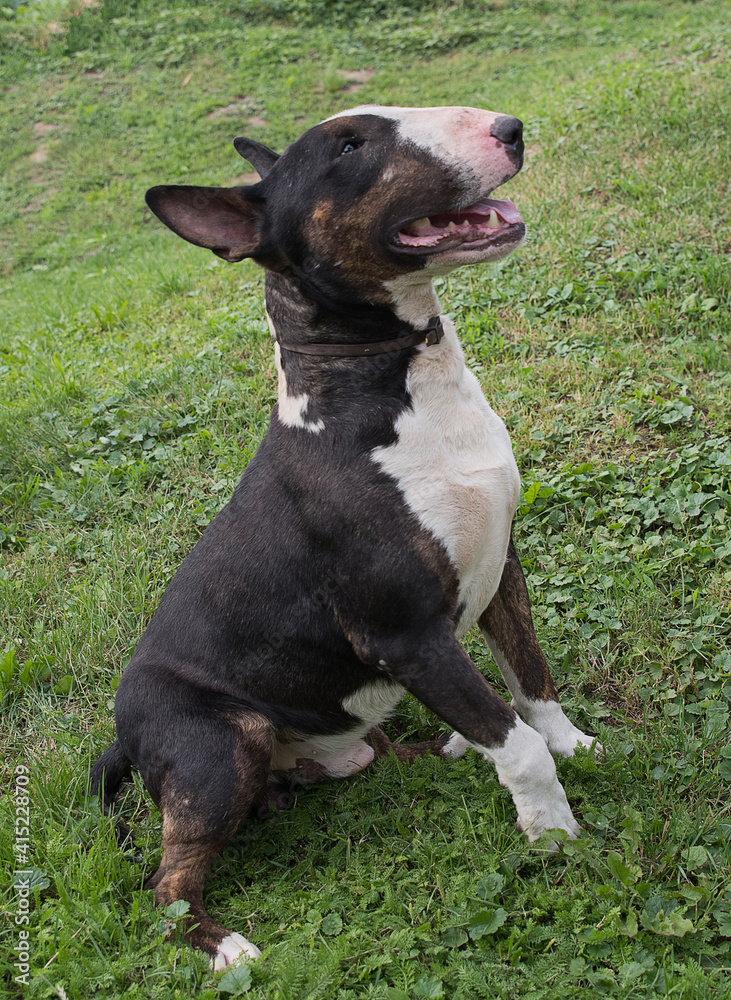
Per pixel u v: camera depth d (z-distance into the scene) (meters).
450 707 1.45
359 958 1.39
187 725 1.51
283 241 1.48
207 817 1.48
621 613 1.71
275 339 1.53
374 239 1.44
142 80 6.69
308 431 1.49
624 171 2.92
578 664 1.68
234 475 2.06
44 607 1.92
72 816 1.58
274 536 1.51
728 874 1.41
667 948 1.34
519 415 2.05
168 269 3.66
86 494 2.10
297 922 1.43
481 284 2.47
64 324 3.27
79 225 5.27
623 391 2.05
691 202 2.57
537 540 1.84
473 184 1.43
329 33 6.98
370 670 1.54
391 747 1.61
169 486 2.10
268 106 6.12
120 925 1.43
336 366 1.48
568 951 1.36
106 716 1.73
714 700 1.58
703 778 1.50
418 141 1.43
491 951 1.37
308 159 1.46
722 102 3.21
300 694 1.54
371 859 1.49
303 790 1.63
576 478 1.89
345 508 1.46
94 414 2.31
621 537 1.82
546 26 6.67
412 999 1.34
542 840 1.44
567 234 2.57
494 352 2.23
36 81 6.85
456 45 6.66
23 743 1.72
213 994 1.36
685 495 1.82
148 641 1.59
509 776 1.44
